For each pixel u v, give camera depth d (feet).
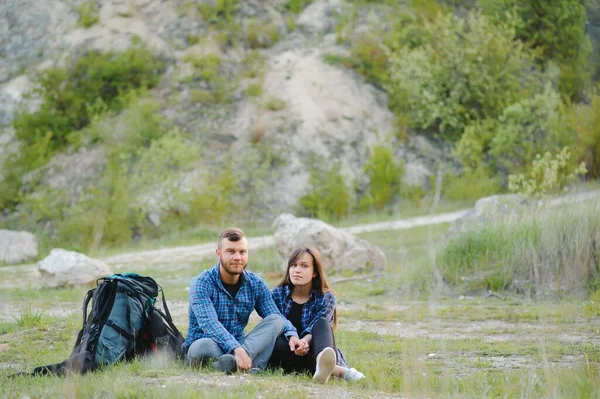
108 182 121.29
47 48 155.43
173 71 147.23
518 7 149.59
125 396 19.19
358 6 160.76
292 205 124.47
